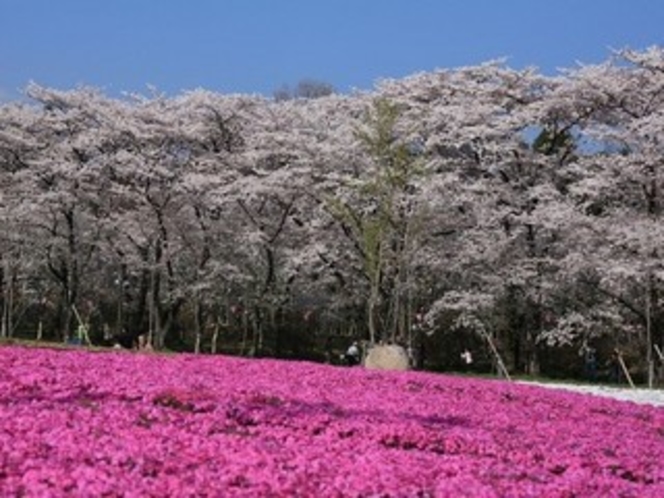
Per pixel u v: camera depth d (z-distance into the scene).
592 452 11.69
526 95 46.00
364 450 9.93
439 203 39.28
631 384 33.19
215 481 7.64
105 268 52.25
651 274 35.75
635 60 40.97
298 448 9.50
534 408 16.94
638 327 39.53
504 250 41.31
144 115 45.16
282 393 14.07
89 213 45.91
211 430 10.48
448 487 8.18
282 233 45.62
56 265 48.12
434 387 18.84
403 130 41.38
